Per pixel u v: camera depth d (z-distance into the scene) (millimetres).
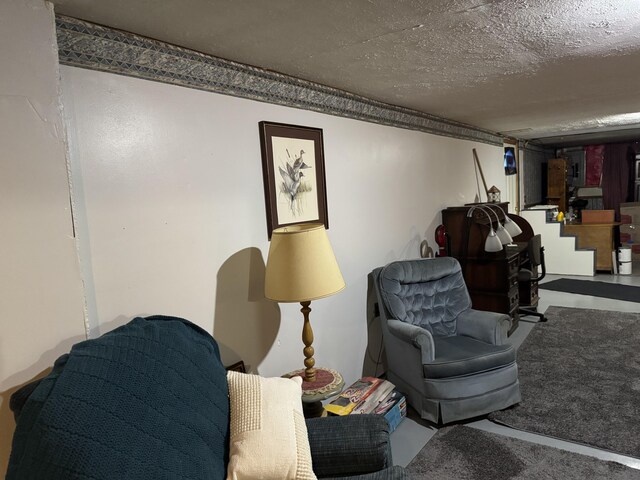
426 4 1677
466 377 2600
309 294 2039
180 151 1997
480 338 3031
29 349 1456
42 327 1481
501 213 4242
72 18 1626
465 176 5125
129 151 1803
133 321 1549
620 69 2844
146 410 1263
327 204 2902
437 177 4438
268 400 1594
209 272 2131
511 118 4758
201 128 2090
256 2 1566
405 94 3252
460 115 4383
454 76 2803
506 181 6695
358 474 1617
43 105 1468
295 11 1666
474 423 2660
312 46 2084
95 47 1694
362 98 3244
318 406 2176
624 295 5324
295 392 1698
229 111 2227
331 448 1614
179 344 1507
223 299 2205
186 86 2020
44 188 1478
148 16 1646
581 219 7266
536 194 8711
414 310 3182
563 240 6633
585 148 9195
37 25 1450
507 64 2588
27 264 1450
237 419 1533
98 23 1694
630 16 1888
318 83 2807
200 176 2086
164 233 1936
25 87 1432
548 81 3102
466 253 4230
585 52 2414
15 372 1430
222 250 2193
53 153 1492
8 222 1413
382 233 3518
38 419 1105
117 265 1770
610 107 4383
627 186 8820
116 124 1762
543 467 2178
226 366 2215
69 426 1107
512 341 3986
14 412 1282
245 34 1884
